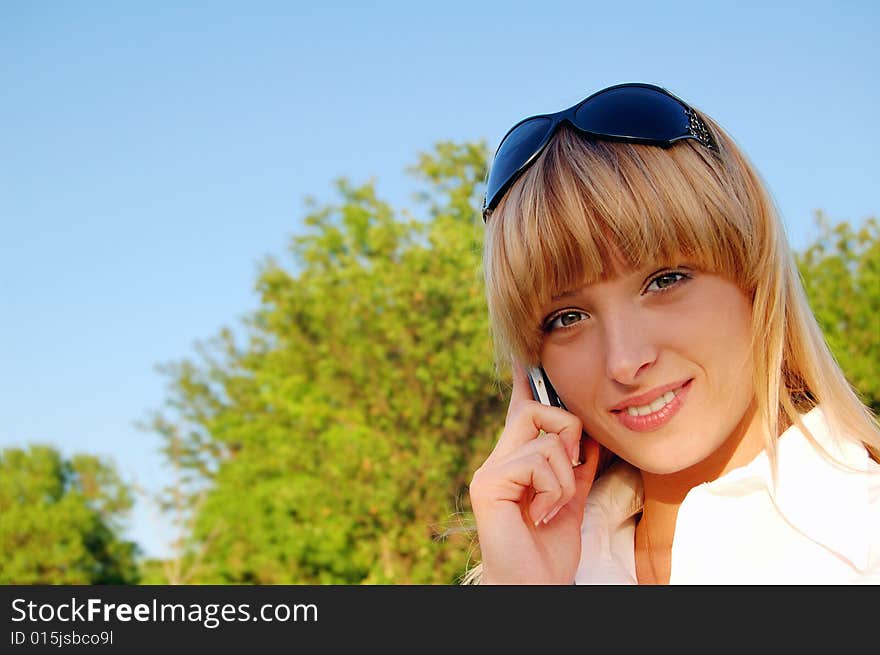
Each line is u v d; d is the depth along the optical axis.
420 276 11.37
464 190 12.31
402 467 10.66
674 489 1.42
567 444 1.43
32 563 15.27
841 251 10.20
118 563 16.22
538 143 1.32
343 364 11.68
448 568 10.31
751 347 1.24
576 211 1.23
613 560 1.46
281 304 12.71
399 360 11.54
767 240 1.26
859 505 1.20
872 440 1.27
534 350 1.38
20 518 15.34
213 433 15.89
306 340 12.63
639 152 1.25
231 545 13.05
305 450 11.81
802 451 1.25
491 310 1.47
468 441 10.98
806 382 1.30
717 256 1.21
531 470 1.40
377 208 12.45
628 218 1.20
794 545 1.23
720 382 1.22
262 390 14.03
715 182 1.24
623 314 1.23
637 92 1.29
